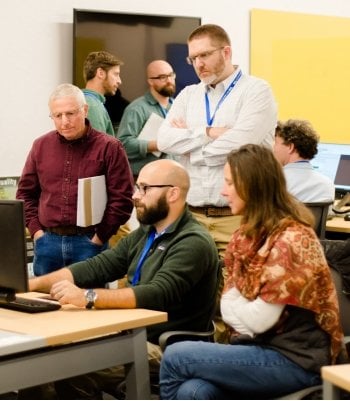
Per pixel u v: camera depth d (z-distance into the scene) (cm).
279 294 246
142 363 271
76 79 528
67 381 315
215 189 388
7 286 286
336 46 646
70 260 390
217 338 355
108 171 389
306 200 445
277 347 251
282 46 627
